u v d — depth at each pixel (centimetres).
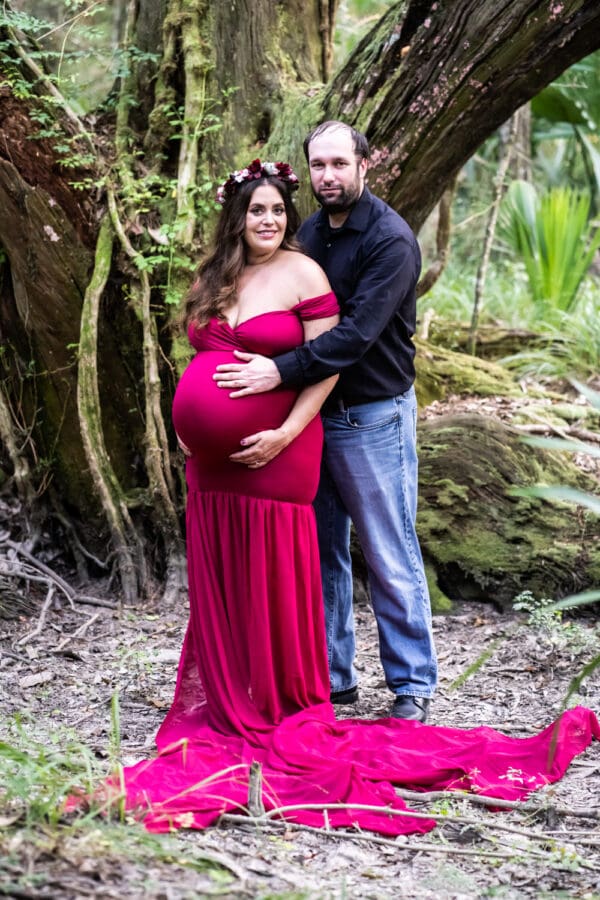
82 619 492
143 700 393
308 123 521
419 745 337
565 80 890
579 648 441
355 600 523
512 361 730
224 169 543
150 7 573
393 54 492
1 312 543
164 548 529
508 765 319
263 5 553
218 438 335
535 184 1147
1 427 546
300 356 337
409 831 281
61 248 529
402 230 355
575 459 570
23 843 231
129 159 549
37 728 353
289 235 350
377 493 373
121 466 546
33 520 545
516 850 269
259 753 323
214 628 342
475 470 532
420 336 736
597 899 237
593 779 320
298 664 343
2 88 514
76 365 541
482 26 458
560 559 503
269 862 254
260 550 338
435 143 493
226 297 342
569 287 811
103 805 262
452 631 486
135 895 215
